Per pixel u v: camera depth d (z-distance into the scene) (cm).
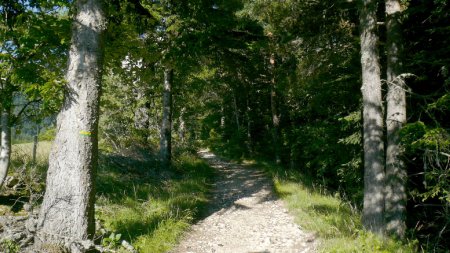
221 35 1113
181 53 1099
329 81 1143
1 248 457
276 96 1980
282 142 1939
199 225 838
